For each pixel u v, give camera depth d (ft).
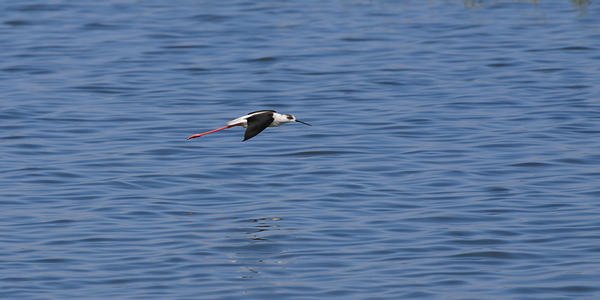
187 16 124.88
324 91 96.84
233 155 79.05
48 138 83.61
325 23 121.49
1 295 55.11
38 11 127.44
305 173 74.59
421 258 59.72
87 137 83.97
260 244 61.62
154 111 91.15
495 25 119.44
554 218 65.51
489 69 103.24
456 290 55.62
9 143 82.23
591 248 60.75
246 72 103.45
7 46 112.68
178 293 55.21
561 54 107.86
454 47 111.14
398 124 86.53
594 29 116.47
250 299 54.44
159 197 69.97
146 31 118.42
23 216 66.49
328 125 86.63
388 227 64.34
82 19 123.75
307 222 65.10
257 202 69.00
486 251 60.49
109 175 74.43
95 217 66.28
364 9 127.95
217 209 67.77
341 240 62.28
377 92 96.48
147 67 105.19
